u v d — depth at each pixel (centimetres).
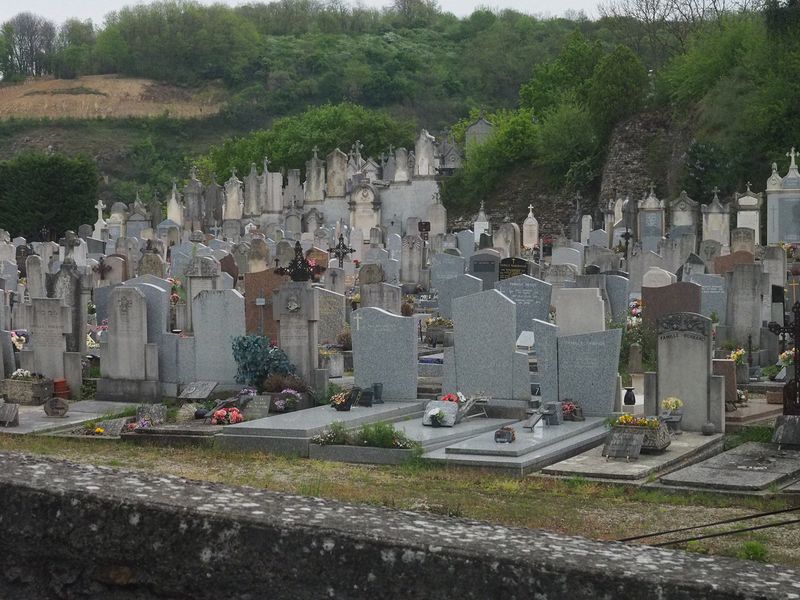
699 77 7669
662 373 1845
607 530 1273
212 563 582
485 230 6312
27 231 8194
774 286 2709
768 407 1992
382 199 7569
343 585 559
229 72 17325
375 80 16438
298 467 1670
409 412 1995
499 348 1991
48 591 614
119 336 2291
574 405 1905
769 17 6544
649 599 509
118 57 17725
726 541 1223
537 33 16912
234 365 2228
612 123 8075
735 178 6750
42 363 2355
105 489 615
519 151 8375
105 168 14312
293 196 7894
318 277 3262
